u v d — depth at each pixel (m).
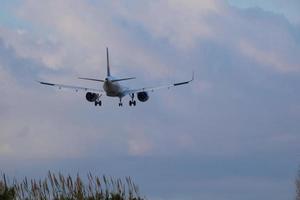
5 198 101.88
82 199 104.00
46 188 103.75
